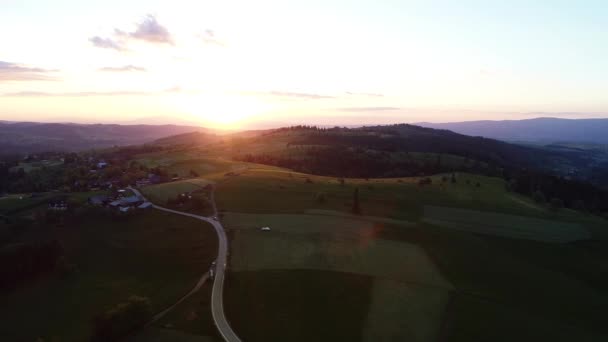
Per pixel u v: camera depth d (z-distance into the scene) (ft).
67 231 330.34
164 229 320.09
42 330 202.28
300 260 242.17
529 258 274.57
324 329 174.09
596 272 256.93
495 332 177.68
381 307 191.42
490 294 213.87
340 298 198.59
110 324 174.09
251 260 243.81
